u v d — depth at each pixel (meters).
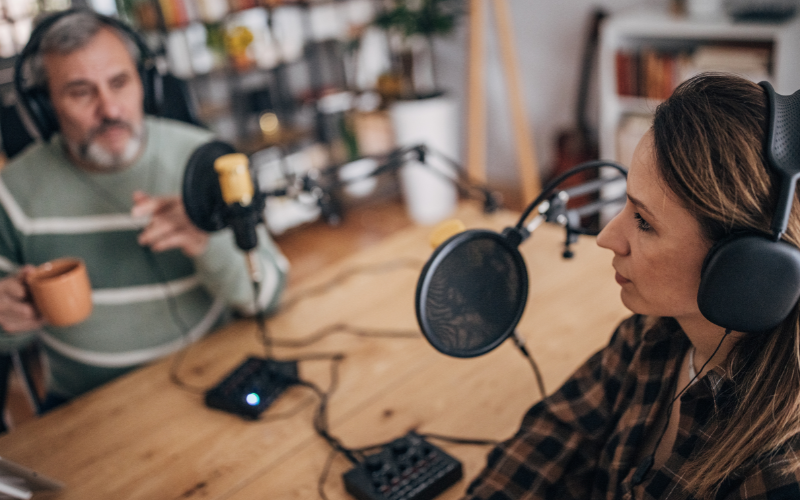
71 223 1.47
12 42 2.14
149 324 1.48
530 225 0.78
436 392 1.11
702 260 0.58
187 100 1.64
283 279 1.46
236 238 1.04
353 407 1.09
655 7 2.90
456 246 0.68
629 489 0.74
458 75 3.93
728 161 0.53
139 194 1.23
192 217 1.04
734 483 0.61
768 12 2.40
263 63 3.70
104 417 1.14
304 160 3.83
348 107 3.90
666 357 0.77
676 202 0.57
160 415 1.13
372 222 3.79
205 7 3.44
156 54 1.59
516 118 3.33
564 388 0.89
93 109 1.38
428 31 3.44
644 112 2.81
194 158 1.03
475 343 0.73
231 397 1.11
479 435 1.00
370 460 0.92
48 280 1.10
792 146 0.53
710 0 2.57
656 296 0.62
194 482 0.97
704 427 0.67
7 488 0.92
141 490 0.96
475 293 0.71
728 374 0.63
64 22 1.35
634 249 0.62
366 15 4.03
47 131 1.43
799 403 0.57
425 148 1.11
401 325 1.31
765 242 0.52
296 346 1.28
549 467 0.86
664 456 0.75
